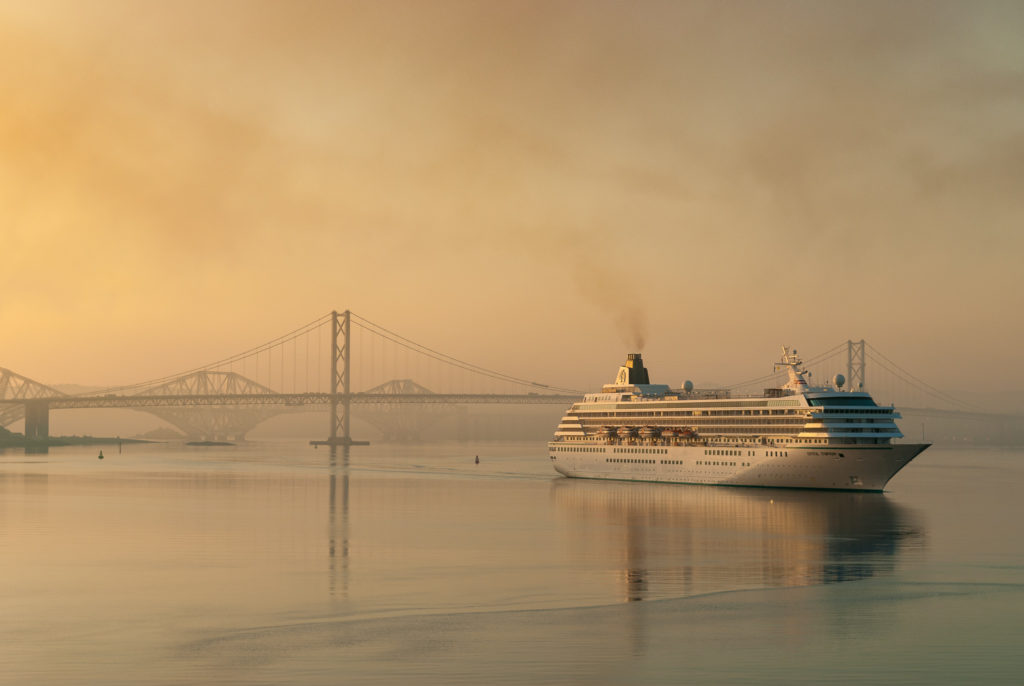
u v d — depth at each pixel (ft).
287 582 230.89
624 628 185.06
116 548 287.69
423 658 165.58
